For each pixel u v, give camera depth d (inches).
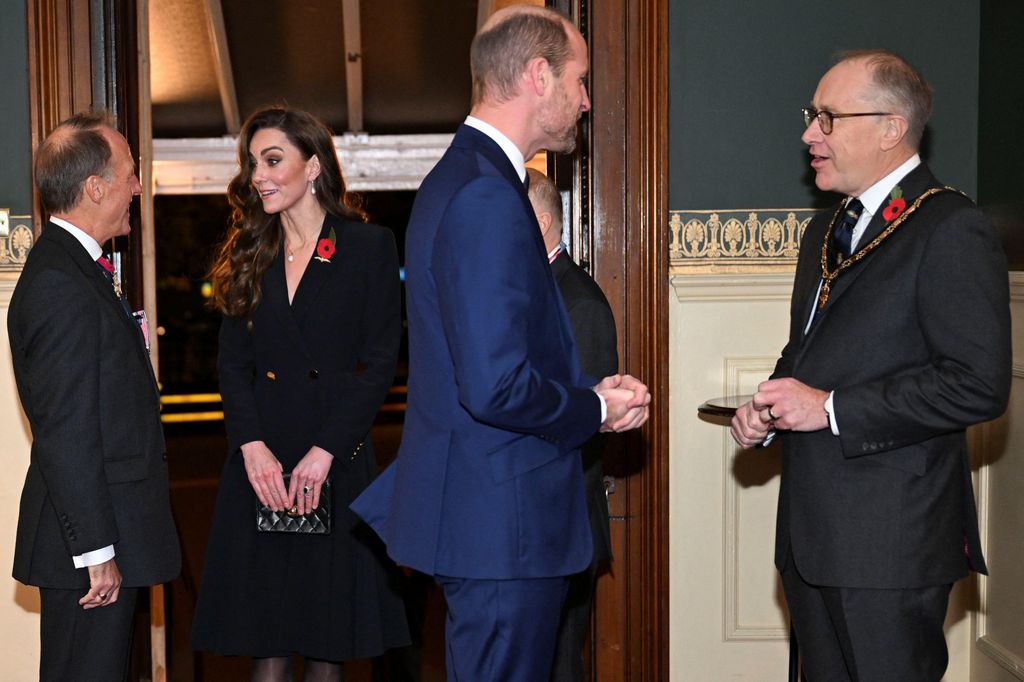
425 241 77.7
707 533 140.1
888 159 93.4
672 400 139.4
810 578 92.7
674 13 136.9
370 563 119.5
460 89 282.4
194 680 153.4
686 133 137.9
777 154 138.2
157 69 261.1
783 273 137.8
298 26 251.8
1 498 137.8
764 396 91.2
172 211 511.8
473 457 77.7
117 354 100.2
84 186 100.3
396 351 123.5
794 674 119.2
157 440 104.7
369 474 121.8
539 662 79.9
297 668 162.1
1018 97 126.2
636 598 139.0
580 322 107.8
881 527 89.7
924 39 137.2
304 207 122.2
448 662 81.4
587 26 135.8
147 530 102.0
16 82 135.3
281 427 120.4
